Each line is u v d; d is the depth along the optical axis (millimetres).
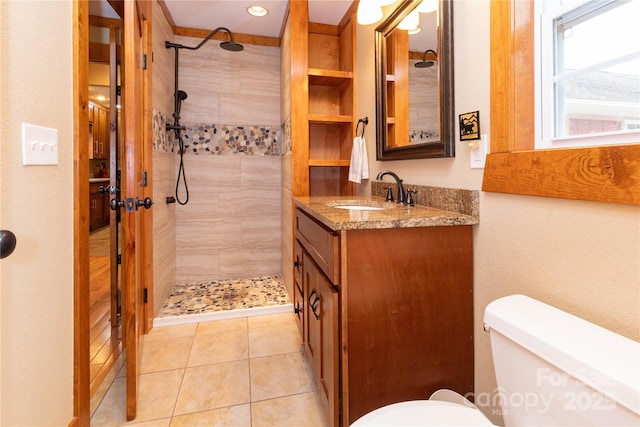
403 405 834
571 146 917
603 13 843
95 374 1643
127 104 1305
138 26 1569
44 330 989
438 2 1385
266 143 3037
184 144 2850
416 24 1601
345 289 1082
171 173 2658
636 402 508
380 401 1123
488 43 1126
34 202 940
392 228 1110
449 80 1319
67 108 1106
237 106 2953
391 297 1121
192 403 1432
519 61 1017
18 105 874
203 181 2922
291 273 2484
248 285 2867
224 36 2889
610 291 768
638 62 769
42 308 980
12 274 856
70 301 1134
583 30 897
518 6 1011
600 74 854
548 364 651
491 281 1125
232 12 2559
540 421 674
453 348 1187
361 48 2354
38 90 953
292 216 2404
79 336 1162
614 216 756
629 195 704
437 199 1421
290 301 2500
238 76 2939
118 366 1723
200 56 2844
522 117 1024
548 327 706
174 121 2703
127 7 1285
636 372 544
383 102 1950
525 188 964
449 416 783
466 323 1196
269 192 3072
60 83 1065
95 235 5199
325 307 1206
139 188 1570
